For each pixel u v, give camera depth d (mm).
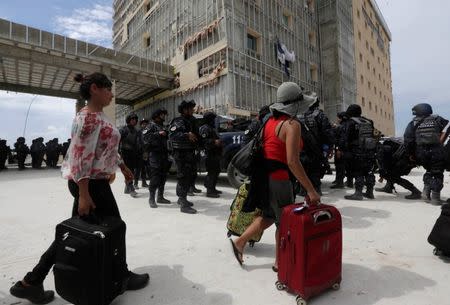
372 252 3062
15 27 16703
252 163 2523
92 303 1920
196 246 3309
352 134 5625
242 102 20062
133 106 31188
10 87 23938
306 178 2213
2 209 5289
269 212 2586
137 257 3016
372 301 2150
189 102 5062
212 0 20906
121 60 21188
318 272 2143
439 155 5016
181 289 2369
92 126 2010
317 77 29672
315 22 30703
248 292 2305
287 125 2295
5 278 2598
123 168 2506
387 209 4848
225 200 5875
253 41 22531
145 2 29578
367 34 39812
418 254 2996
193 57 22328
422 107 5191
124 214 4797
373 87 40969
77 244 1931
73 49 18828
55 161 16516
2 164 14867
